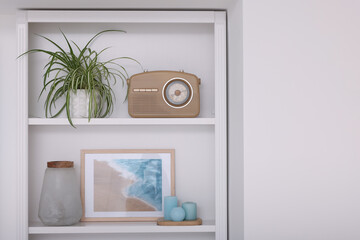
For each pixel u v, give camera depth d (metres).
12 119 2.76
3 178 2.75
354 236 2.29
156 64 2.83
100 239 2.78
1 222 2.75
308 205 2.29
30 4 2.53
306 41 2.31
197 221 2.61
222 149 2.60
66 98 2.53
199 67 2.83
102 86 2.65
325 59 2.32
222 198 2.59
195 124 2.70
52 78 2.80
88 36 2.82
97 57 2.81
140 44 2.83
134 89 2.65
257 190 2.28
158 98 2.64
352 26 2.32
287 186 2.29
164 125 2.82
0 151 2.76
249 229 2.27
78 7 2.59
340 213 2.29
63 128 2.80
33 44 2.80
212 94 2.83
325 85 2.31
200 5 2.57
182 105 2.64
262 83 2.29
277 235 2.28
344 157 2.30
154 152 2.79
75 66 2.65
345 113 2.31
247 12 2.31
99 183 2.78
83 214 2.76
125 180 2.79
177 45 2.83
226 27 2.70
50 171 2.58
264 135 2.29
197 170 2.82
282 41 2.31
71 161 2.63
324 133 2.30
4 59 2.76
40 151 2.79
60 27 2.81
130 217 2.76
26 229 2.55
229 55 2.64
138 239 2.78
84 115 2.61
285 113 2.30
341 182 2.29
